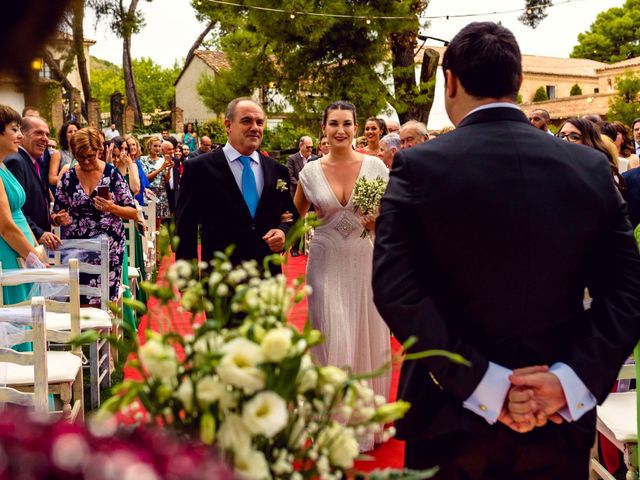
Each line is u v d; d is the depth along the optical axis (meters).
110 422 1.19
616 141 7.27
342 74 21.42
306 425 1.39
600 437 4.04
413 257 2.09
